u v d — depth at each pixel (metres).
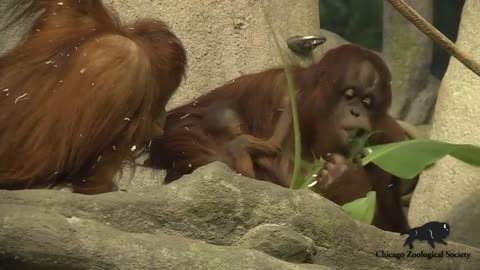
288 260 7.24
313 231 7.62
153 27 9.59
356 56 10.76
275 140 10.62
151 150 10.75
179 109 10.97
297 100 10.77
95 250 6.32
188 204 7.17
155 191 7.16
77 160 8.54
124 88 8.57
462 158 9.40
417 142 9.13
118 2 12.79
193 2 13.01
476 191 11.48
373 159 9.04
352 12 22.59
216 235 7.26
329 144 10.58
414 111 19.81
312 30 14.02
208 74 12.94
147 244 6.48
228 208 7.28
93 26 9.12
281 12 13.69
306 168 10.16
